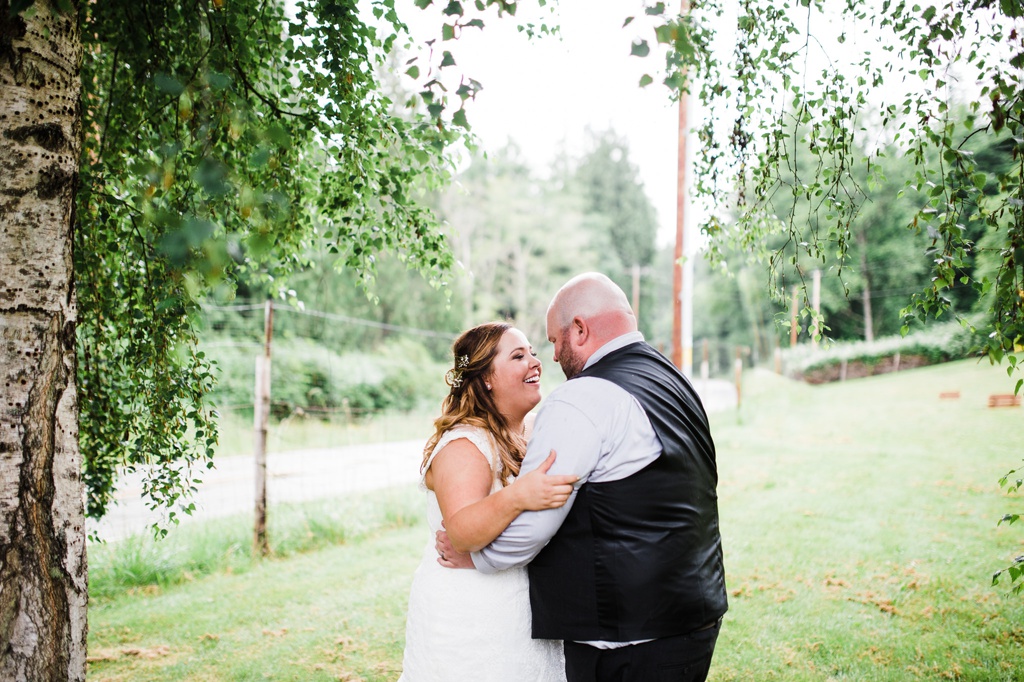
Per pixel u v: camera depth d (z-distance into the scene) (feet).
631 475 6.25
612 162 166.91
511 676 6.87
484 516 6.30
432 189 12.51
